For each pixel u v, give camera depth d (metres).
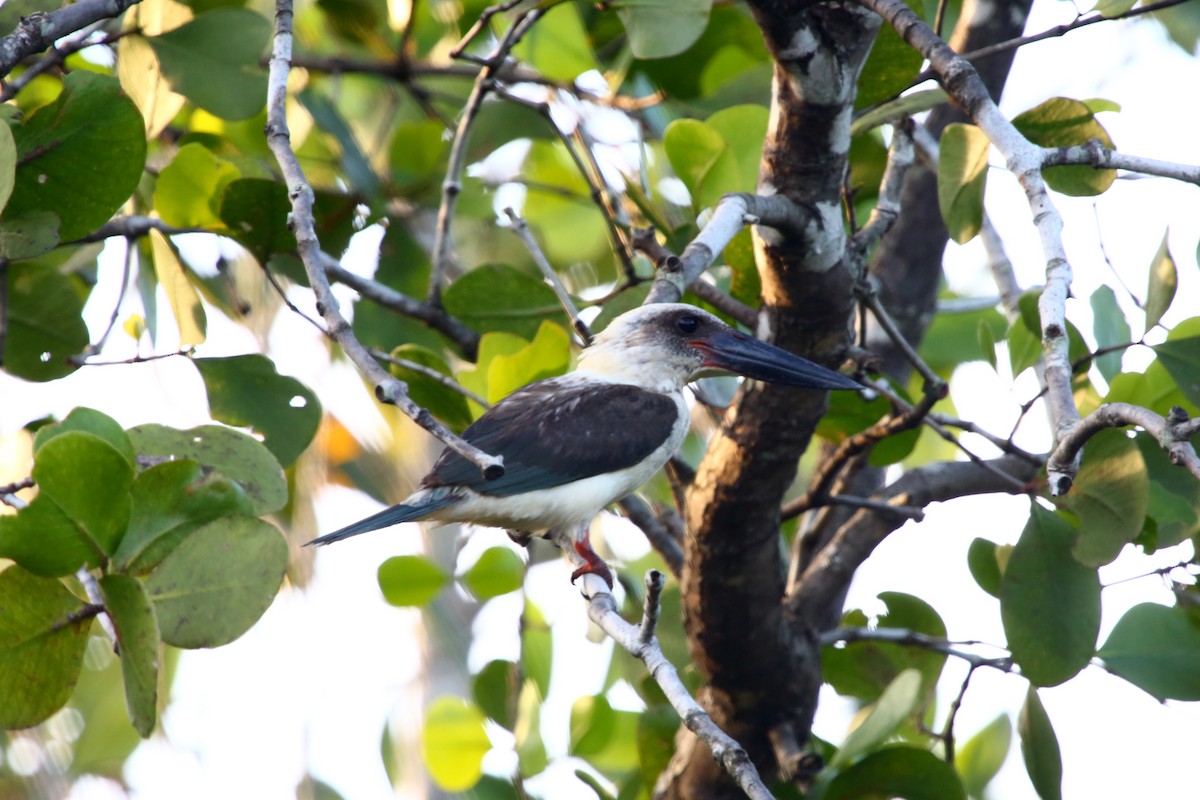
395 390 6.18
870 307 9.52
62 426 7.05
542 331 10.23
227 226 9.56
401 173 13.16
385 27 12.93
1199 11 13.30
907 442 10.68
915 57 9.16
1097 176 8.72
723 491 9.45
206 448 7.99
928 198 12.41
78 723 15.70
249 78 9.83
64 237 8.48
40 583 6.93
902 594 11.00
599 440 9.85
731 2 11.38
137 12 9.74
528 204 14.25
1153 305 8.91
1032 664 8.88
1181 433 5.63
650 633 6.84
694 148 10.29
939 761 9.06
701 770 10.46
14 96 8.76
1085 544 8.02
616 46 12.60
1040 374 10.12
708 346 10.38
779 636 10.12
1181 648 9.44
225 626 7.05
